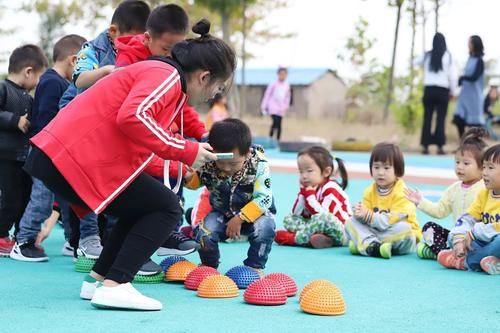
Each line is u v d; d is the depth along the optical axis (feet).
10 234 19.66
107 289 11.34
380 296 12.71
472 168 17.60
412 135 70.18
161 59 11.67
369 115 88.84
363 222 17.70
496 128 77.41
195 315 11.04
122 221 12.07
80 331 10.03
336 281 14.16
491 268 15.06
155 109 11.00
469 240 15.44
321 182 19.57
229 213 14.74
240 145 13.82
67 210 16.44
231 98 87.56
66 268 15.20
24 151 16.71
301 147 56.49
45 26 101.35
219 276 12.64
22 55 17.17
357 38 106.01
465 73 51.52
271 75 116.26
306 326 10.45
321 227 18.69
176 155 11.12
